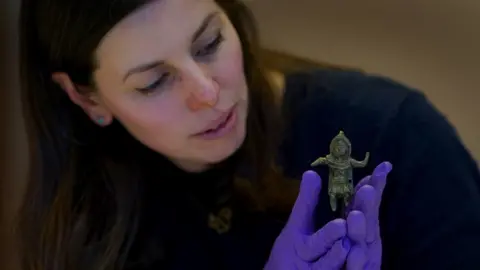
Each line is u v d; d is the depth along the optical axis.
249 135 1.15
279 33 1.29
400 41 1.27
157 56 1.00
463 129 1.27
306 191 0.97
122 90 1.04
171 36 1.00
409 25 1.26
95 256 1.17
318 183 0.97
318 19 1.29
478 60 1.25
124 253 1.17
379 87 1.21
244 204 1.17
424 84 1.28
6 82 1.42
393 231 1.16
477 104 1.26
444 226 1.13
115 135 1.17
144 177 1.18
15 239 1.24
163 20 0.99
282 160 1.18
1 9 1.38
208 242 1.16
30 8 1.09
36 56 1.12
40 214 1.20
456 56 1.25
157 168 1.18
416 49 1.27
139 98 1.04
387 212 1.16
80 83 1.09
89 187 1.18
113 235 1.17
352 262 0.95
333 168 0.96
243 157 1.16
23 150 1.46
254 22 1.15
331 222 0.95
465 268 1.12
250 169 1.17
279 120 1.17
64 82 1.11
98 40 1.01
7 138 1.44
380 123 1.17
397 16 1.27
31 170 1.20
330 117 1.18
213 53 1.03
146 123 1.06
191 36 1.00
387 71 1.29
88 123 1.16
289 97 1.20
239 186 1.17
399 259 1.17
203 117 1.05
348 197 0.96
